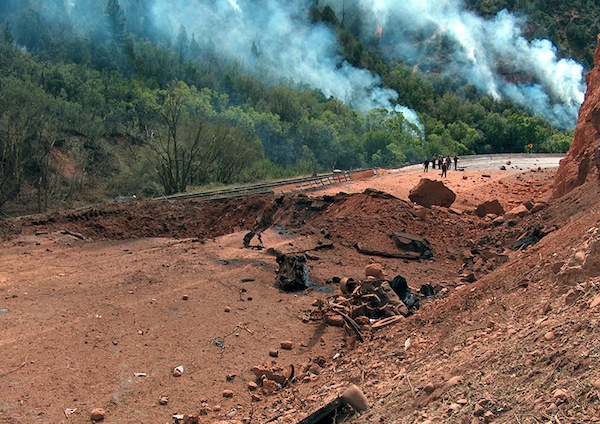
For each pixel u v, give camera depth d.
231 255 19.23
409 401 6.98
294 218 24.41
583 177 22.86
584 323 6.47
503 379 6.20
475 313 10.52
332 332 13.43
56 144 51.16
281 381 10.81
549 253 11.77
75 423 9.34
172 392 10.48
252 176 49.34
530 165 49.09
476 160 54.03
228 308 14.47
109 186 49.88
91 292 15.24
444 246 20.95
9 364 11.07
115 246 20.41
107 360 11.54
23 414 9.47
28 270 17.02
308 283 16.55
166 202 27.19
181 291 15.62
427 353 9.30
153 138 49.91
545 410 5.21
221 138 48.25
